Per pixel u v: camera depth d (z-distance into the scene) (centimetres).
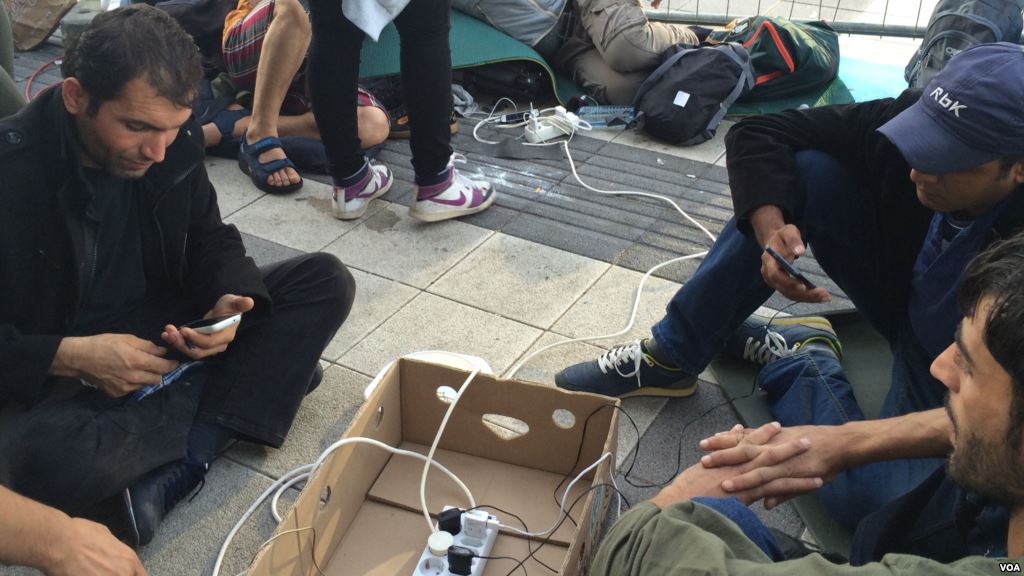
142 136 177
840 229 212
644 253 309
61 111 180
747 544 116
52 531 150
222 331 198
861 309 223
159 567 191
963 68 163
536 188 353
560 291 288
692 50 391
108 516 200
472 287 290
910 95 200
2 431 185
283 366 216
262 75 341
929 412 159
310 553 172
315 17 281
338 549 184
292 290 223
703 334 224
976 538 132
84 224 191
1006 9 368
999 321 94
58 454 185
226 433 211
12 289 189
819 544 194
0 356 180
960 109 161
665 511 118
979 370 98
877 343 260
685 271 299
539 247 312
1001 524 126
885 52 479
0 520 145
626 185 357
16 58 467
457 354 241
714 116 386
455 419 204
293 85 373
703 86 381
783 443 158
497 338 266
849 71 459
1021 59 159
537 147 385
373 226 325
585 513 165
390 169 366
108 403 198
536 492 199
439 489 198
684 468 220
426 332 267
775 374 230
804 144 213
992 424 97
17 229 183
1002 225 168
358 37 286
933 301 187
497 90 424
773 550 128
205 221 221
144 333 215
